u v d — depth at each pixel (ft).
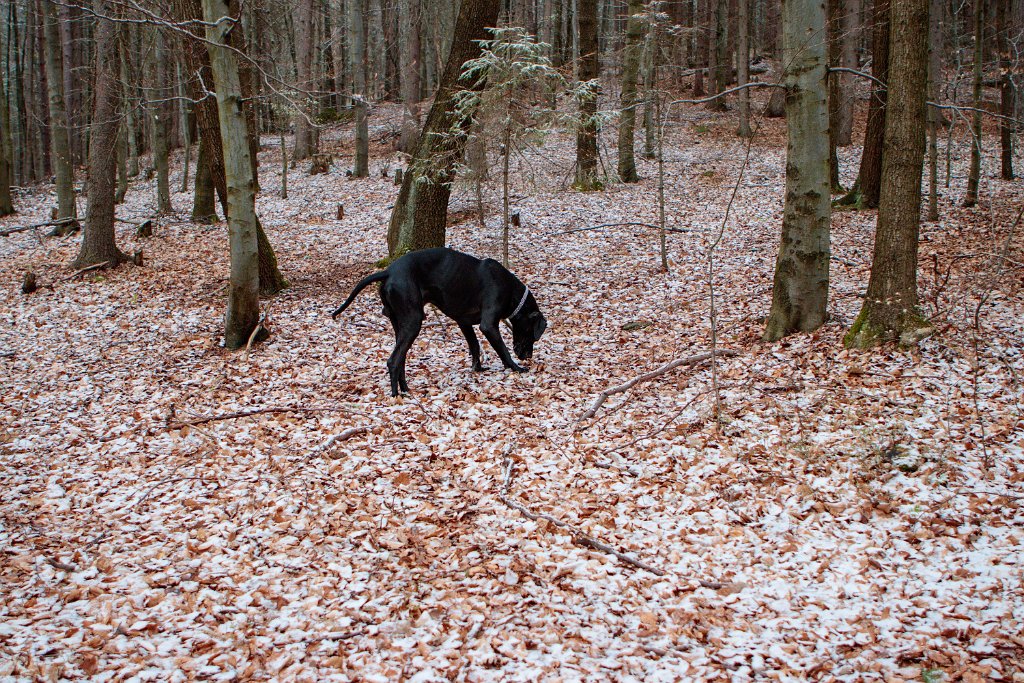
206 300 37.52
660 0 49.08
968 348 22.72
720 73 97.76
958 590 13.41
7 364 30.32
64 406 25.53
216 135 38.93
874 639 12.32
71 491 19.12
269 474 19.53
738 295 33.47
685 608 13.53
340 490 18.48
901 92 22.20
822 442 19.15
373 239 50.90
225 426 23.03
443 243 40.32
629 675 11.65
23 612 13.78
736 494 17.26
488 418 22.88
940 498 16.20
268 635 12.99
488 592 14.19
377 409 23.79
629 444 20.43
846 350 23.97
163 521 17.25
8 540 16.66
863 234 41.65
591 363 27.45
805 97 24.77
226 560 15.51
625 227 48.73
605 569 14.84
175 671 11.94
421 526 16.81
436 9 86.99
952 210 44.70
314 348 30.27
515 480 18.83
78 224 56.13
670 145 81.25
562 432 21.62
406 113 82.58
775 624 12.93
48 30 52.49
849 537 15.38
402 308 24.22
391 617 13.48
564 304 34.83
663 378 24.93
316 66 94.53
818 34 24.16
